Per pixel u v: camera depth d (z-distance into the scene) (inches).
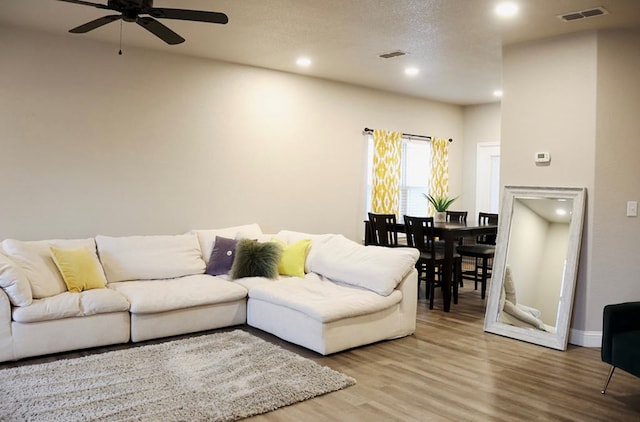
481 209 328.5
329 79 259.1
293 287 180.7
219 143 225.3
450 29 171.8
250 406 114.2
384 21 165.2
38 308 142.9
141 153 205.2
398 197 294.7
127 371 133.8
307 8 154.6
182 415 108.9
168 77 210.4
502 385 132.1
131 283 177.5
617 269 167.3
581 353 160.4
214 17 119.9
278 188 245.0
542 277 173.0
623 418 113.8
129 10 115.6
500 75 241.4
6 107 177.2
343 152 270.1
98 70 194.2
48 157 185.2
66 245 174.1
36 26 177.0
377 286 169.9
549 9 149.9
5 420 104.7
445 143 322.3
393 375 137.6
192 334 170.7
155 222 209.6
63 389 121.2
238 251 196.4
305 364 141.6
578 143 169.5
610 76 165.6
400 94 295.1
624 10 149.5
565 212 171.2
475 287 257.3
